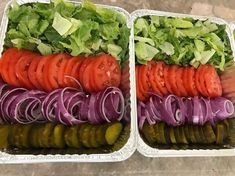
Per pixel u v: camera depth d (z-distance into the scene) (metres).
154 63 0.39
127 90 0.36
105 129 0.34
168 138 0.36
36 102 0.35
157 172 0.38
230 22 0.45
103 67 0.36
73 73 0.36
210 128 0.38
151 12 0.41
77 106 0.35
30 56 0.36
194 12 0.47
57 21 0.36
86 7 0.38
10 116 0.34
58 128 0.33
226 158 0.40
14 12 0.36
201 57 0.41
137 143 0.34
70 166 0.36
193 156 0.37
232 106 0.40
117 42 0.38
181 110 0.37
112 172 0.36
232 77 0.40
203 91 0.39
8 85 0.35
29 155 0.31
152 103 0.37
